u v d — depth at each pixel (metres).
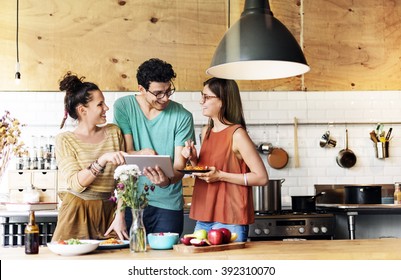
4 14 6.36
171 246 3.16
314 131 6.57
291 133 6.54
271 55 3.24
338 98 6.60
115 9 6.46
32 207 4.86
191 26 6.50
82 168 3.46
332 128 6.59
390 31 6.68
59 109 6.34
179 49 6.48
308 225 5.65
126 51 6.45
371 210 5.62
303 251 2.94
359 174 6.56
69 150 3.47
